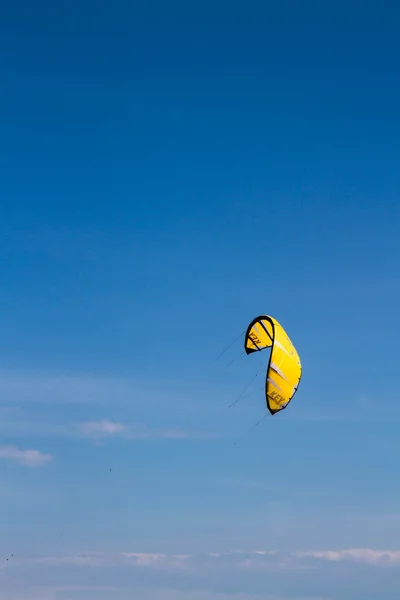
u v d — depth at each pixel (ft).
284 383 253.24
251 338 265.95
